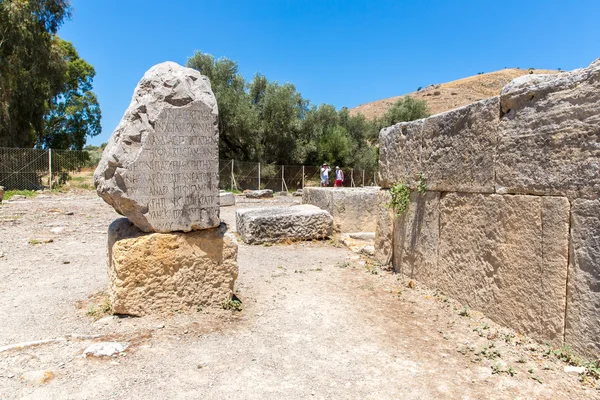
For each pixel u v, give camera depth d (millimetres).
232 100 24156
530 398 2607
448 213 4496
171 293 3791
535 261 3332
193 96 3748
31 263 5984
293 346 3312
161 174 3648
